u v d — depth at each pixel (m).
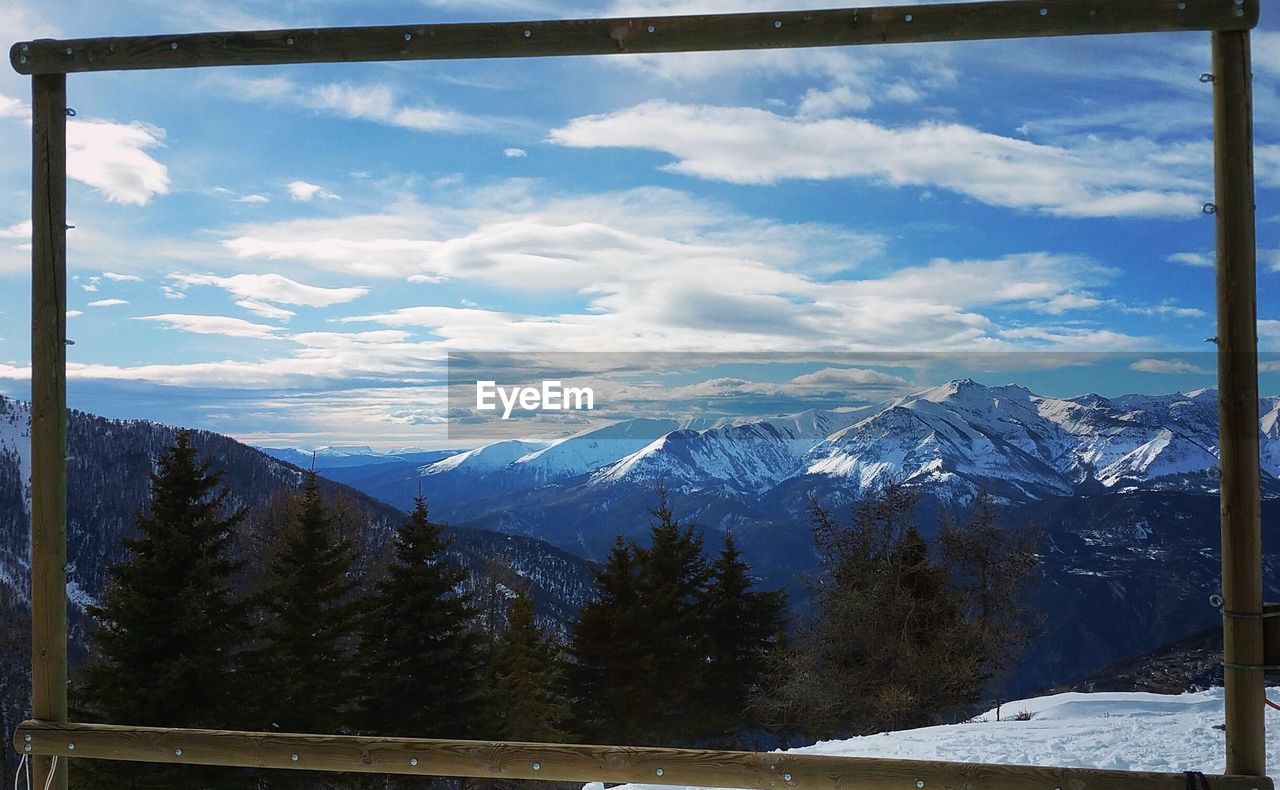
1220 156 4.07
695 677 33.25
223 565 26.61
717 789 6.48
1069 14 4.04
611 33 4.32
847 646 25.06
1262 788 3.94
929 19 4.13
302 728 26.94
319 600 28.16
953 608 24.38
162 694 23.94
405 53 4.45
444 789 24.59
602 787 6.72
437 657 28.41
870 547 25.06
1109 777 4.01
